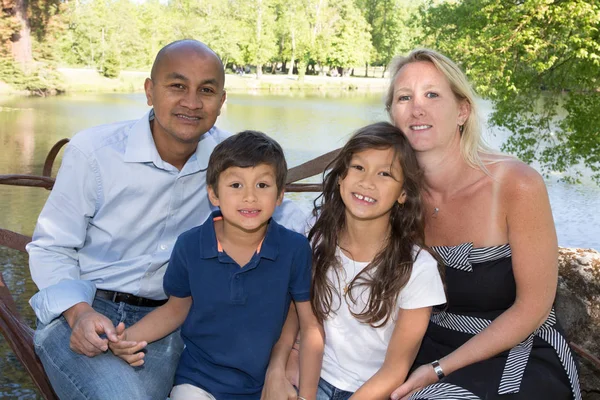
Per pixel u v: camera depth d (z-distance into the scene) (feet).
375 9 198.08
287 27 187.21
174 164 7.52
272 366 6.52
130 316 7.54
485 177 6.55
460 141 6.72
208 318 6.44
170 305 6.81
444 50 36.17
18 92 97.60
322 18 192.03
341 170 6.59
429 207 6.93
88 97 97.71
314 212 7.27
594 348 9.93
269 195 6.27
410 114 6.70
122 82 121.60
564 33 32.14
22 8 100.12
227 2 173.37
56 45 108.68
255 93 130.31
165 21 162.30
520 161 6.55
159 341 7.21
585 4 30.37
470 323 6.57
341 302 6.62
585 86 35.14
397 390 6.01
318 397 6.63
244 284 6.38
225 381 6.47
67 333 6.72
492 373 6.04
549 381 6.01
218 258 6.35
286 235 6.59
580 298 10.07
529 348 6.31
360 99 120.37
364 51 196.54
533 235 6.23
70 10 134.51
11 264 20.24
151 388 6.61
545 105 37.47
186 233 6.63
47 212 7.30
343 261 6.66
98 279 7.49
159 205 7.45
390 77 7.33
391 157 6.35
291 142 59.26
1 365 13.69
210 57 7.13
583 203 38.06
